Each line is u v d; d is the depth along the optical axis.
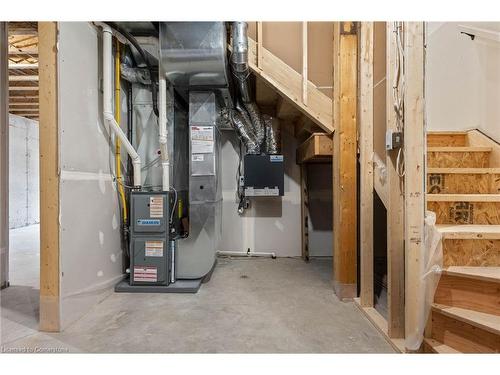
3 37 2.70
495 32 2.39
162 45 2.29
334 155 2.54
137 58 2.81
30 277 2.87
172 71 2.42
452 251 1.63
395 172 1.71
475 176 2.10
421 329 1.51
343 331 1.82
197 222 2.77
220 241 3.89
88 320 1.98
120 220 2.72
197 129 2.73
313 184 3.92
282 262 3.60
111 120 2.40
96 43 2.33
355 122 2.42
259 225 3.92
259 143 3.46
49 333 1.79
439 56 3.14
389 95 1.74
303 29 2.53
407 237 1.53
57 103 1.86
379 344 1.67
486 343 1.38
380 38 2.18
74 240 2.00
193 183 2.76
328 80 2.62
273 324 1.91
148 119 2.94
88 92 2.21
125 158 2.85
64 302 1.88
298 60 2.63
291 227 3.92
